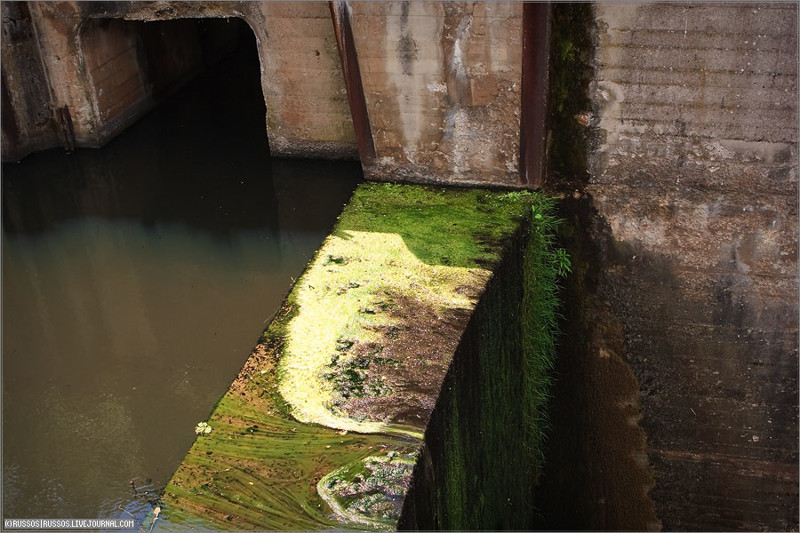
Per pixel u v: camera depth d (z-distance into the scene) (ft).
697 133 18.53
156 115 28.22
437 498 14.40
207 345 18.53
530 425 21.70
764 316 19.76
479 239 18.60
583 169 19.75
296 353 15.43
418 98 19.70
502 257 18.02
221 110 28.48
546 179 20.18
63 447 16.39
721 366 20.58
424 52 19.01
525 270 19.89
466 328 15.92
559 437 22.54
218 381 17.58
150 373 17.98
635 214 19.71
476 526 17.65
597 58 18.40
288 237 21.16
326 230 21.15
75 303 20.33
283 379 14.83
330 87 22.18
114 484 15.46
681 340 20.62
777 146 18.13
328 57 21.71
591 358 21.48
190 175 24.21
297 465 13.00
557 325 21.26
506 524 20.48
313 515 12.13
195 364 18.04
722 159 18.65
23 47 24.32
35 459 16.25
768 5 16.84
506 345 19.10
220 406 14.28
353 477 12.76
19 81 24.73
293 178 23.03
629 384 21.45
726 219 19.11
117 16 23.39
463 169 20.45
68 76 24.86
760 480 21.50
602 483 22.82
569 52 18.54
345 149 23.09
